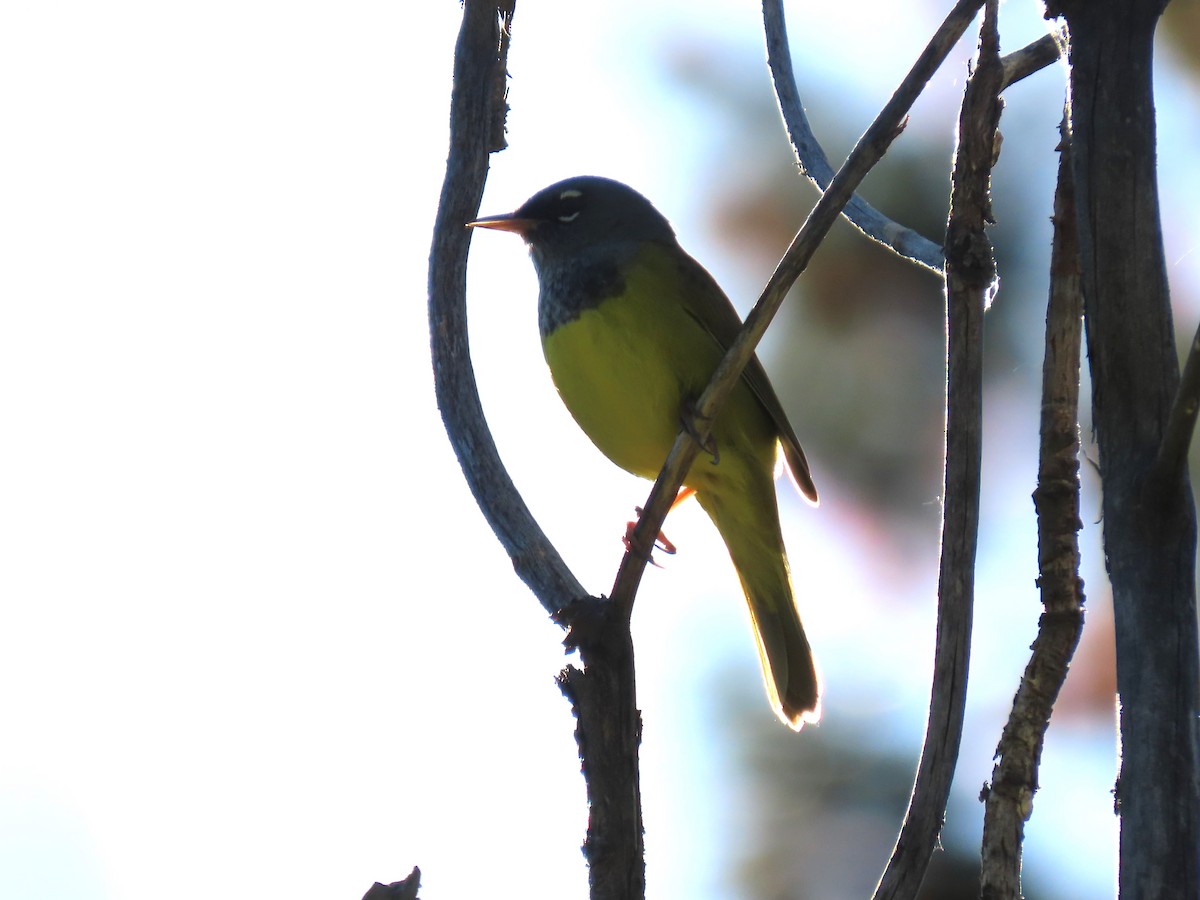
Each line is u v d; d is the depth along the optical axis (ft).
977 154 20.06
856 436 39.65
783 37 31.65
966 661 19.81
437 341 25.36
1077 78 17.40
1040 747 19.86
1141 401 16.83
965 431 20.13
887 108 21.47
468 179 25.96
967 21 20.54
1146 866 15.92
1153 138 17.17
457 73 26.18
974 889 32.91
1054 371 20.45
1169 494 16.29
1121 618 16.53
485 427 24.58
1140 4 17.16
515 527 23.57
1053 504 20.29
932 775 19.60
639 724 20.86
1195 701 16.17
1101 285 17.08
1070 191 20.43
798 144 30.60
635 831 20.61
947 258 20.34
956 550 20.04
